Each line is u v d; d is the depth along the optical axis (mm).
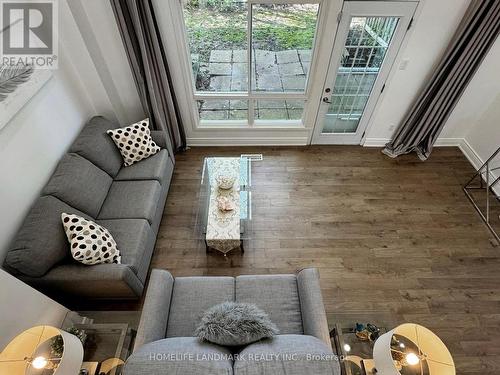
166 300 2234
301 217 3490
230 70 3764
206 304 2277
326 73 3621
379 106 3947
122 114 3805
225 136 4320
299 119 4309
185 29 3365
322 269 3029
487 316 2721
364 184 3879
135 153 3330
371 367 1934
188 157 4238
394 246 3225
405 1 3021
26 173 2516
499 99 3635
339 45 3385
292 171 4043
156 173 3264
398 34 3281
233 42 3512
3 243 2293
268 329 1822
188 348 1666
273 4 3137
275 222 3434
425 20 3146
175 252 3143
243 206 3156
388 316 2279
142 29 3025
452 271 3023
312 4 3137
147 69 3223
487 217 3455
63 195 2619
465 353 2500
